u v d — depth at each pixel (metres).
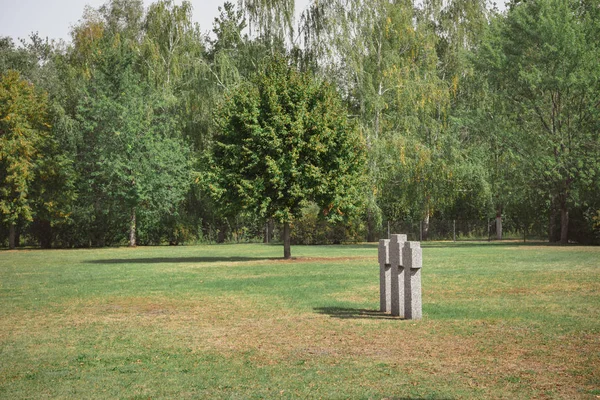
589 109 43.41
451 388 7.41
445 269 23.88
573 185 43.78
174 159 53.69
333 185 31.19
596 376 7.88
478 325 11.65
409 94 45.12
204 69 50.69
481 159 49.16
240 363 8.99
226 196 32.03
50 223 55.84
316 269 25.55
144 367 8.86
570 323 11.63
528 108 46.56
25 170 51.34
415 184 49.28
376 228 56.66
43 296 17.80
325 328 11.73
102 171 54.50
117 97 54.91
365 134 45.09
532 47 46.31
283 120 30.56
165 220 58.47
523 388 7.38
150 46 54.25
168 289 19.08
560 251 35.00
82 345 10.57
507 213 56.91
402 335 10.88
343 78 46.91
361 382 7.77
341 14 45.47
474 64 48.03
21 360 9.43
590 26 45.59
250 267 27.34
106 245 58.84
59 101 59.03
